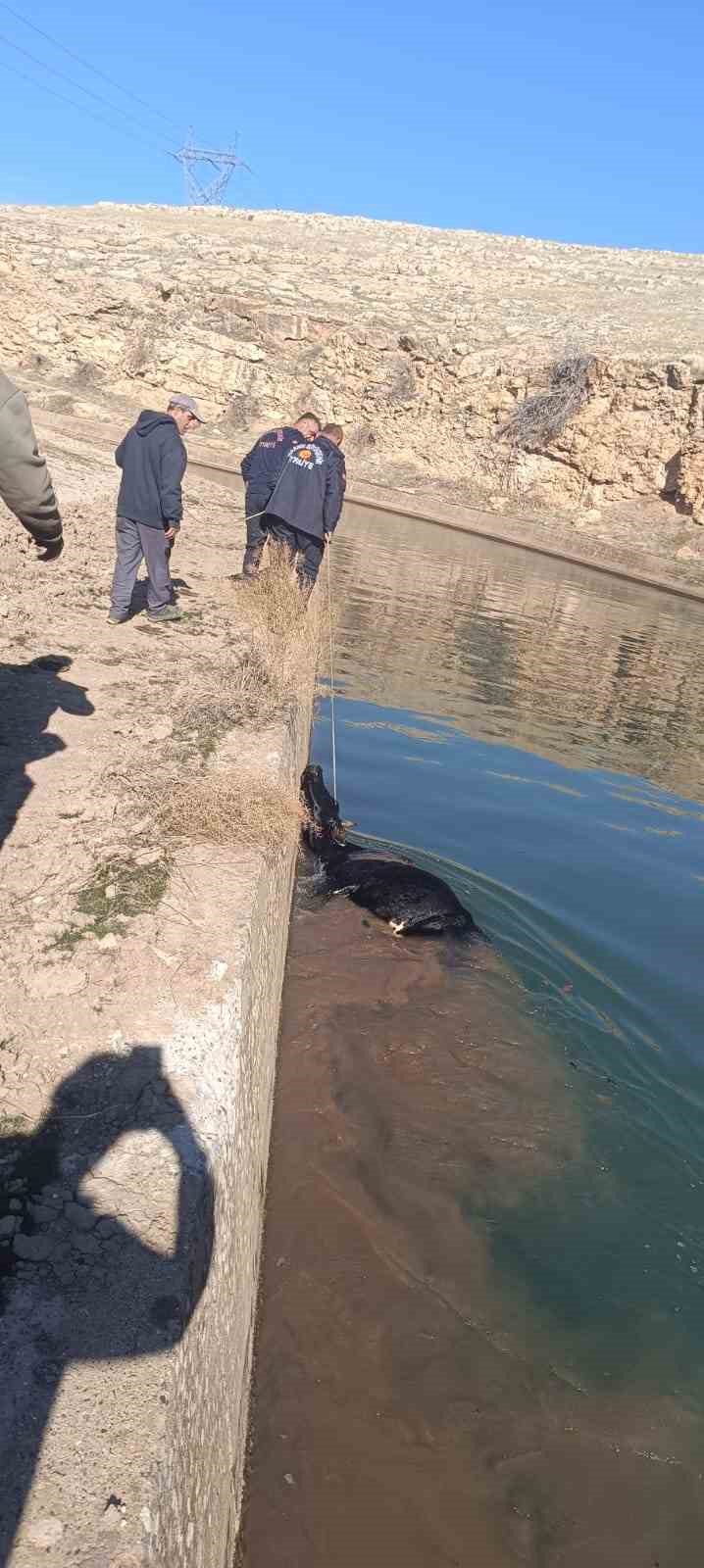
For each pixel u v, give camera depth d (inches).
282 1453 126.0
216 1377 100.6
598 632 683.4
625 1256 162.1
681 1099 199.2
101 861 165.2
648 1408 138.9
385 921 247.9
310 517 369.1
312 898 262.4
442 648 553.0
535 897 272.1
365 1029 210.5
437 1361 140.9
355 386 1461.6
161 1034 125.5
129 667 283.6
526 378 1339.8
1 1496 71.4
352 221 2412.6
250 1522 117.4
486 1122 187.3
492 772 366.9
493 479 1354.6
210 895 161.2
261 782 204.8
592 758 400.8
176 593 393.1
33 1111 110.2
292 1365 137.6
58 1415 77.9
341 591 667.4
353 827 298.5
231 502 748.6
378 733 392.5
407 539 1013.2
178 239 1892.2
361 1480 124.4
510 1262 158.2
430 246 2110.0
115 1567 67.9
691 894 284.2
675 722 471.2
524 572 928.3
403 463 1433.3
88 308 1528.1
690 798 368.2
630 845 315.3
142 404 1501.0
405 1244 159.3
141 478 318.3
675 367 1210.0
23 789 189.3
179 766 209.5
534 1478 127.8
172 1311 88.6
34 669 267.1
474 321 1498.5
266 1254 154.4
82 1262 92.0
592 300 1658.5
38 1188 99.9
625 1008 225.3
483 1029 213.9
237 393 1497.3
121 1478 73.9
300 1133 179.9
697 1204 174.2
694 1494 129.0
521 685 499.2
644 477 1256.8
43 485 120.6
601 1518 124.3
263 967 167.0
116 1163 104.3
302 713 299.6
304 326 1485.0
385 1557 116.0
